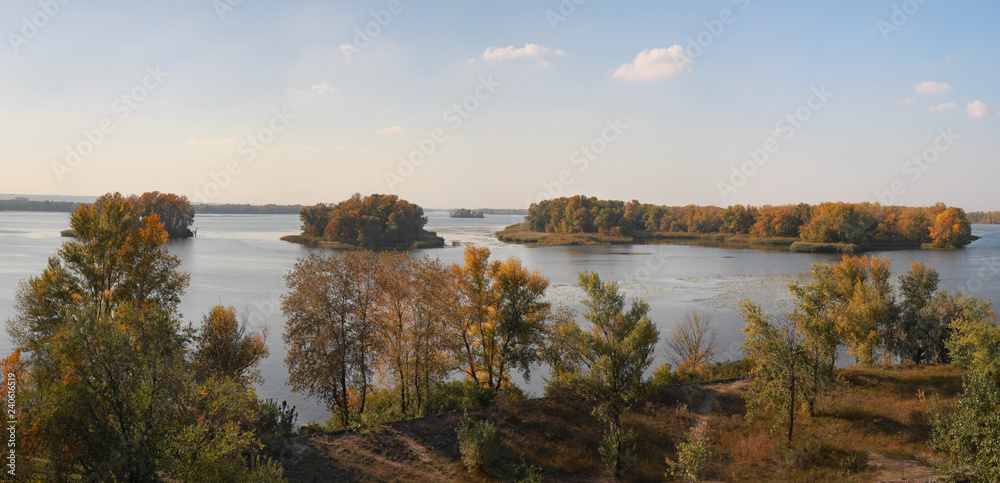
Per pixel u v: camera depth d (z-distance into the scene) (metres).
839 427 27.73
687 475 22.53
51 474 17.11
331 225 168.50
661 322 61.72
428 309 35.53
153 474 16.97
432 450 25.62
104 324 17.64
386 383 38.22
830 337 26.58
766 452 25.95
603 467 25.36
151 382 17.64
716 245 178.25
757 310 27.33
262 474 18.67
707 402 32.22
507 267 40.44
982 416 18.38
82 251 33.97
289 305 33.00
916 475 22.52
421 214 196.00
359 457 24.11
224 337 33.31
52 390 16.64
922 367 36.69
